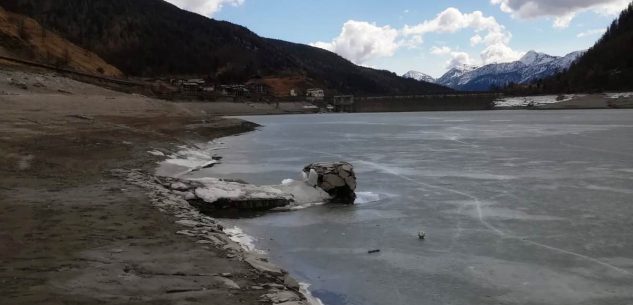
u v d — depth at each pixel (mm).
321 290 12438
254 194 21578
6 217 14133
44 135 32219
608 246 16141
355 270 13953
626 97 176125
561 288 12680
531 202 22969
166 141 40969
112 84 112688
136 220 14680
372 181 29188
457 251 15750
